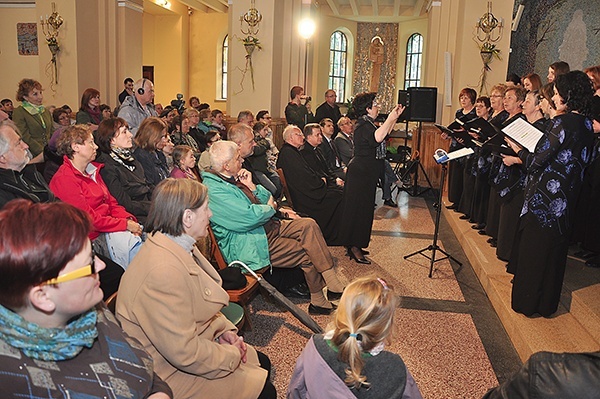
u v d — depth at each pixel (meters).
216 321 2.07
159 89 14.26
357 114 4.48
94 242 2.98
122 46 9.25
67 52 8.55
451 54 8.60
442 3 8.91
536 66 6.69
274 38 8.84
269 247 3.39
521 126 3.18
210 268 2.24
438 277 4.33
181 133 5.07
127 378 1.27
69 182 2.93
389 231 5.92
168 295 1.78
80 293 1.16
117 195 3.41
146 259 1.84
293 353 2.94
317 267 3.40
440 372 2.78
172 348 1.75
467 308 3.68
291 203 5.09
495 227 4.69
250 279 2.94
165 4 12.87
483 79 7.56
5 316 1.11
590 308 2.92
